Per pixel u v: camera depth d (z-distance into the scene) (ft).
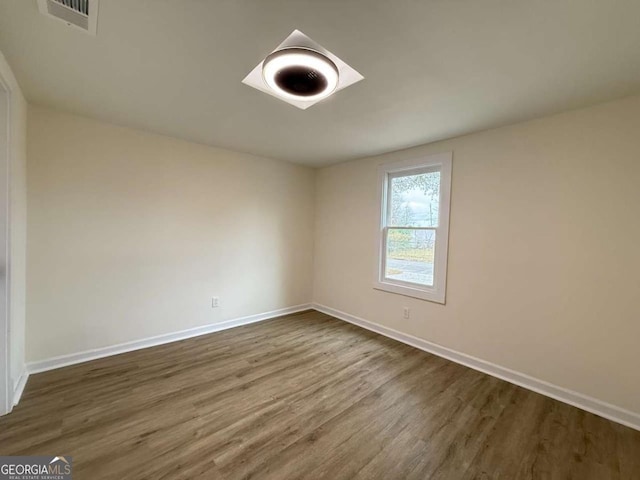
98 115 8.32
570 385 7.18
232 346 10.19
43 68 5.86
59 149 8.13
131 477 4.77
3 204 5.93
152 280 9.98
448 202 9.53
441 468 5.12
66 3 4.11
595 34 4.45
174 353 9.51
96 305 8.93
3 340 6.15
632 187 6.38
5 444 5.38
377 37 4.69
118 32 4.73
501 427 6.22
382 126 8.58
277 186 13.37
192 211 10.81
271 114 7.97
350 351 9.98
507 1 3.86
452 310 9.50
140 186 9.59
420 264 10.62
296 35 4.92
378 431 6.02
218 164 11.41
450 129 8.66
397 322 11.16
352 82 6.12
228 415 6.42
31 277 7.85
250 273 12.64
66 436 5.63
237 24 4.50
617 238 6.57
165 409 6.57
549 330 7.53
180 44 5.05
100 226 8.89
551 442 5.81
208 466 5.02
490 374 8.54
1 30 4.67
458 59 5.24
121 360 8.91
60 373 8.02
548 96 6.49
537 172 7.70
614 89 6.11
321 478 4.86
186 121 8.64
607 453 5.55
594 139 6.85
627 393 6.43
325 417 6.42
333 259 13.96
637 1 3.78
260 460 5.19
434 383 7.98
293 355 9.58
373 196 12.09
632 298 6.40
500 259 8.40
